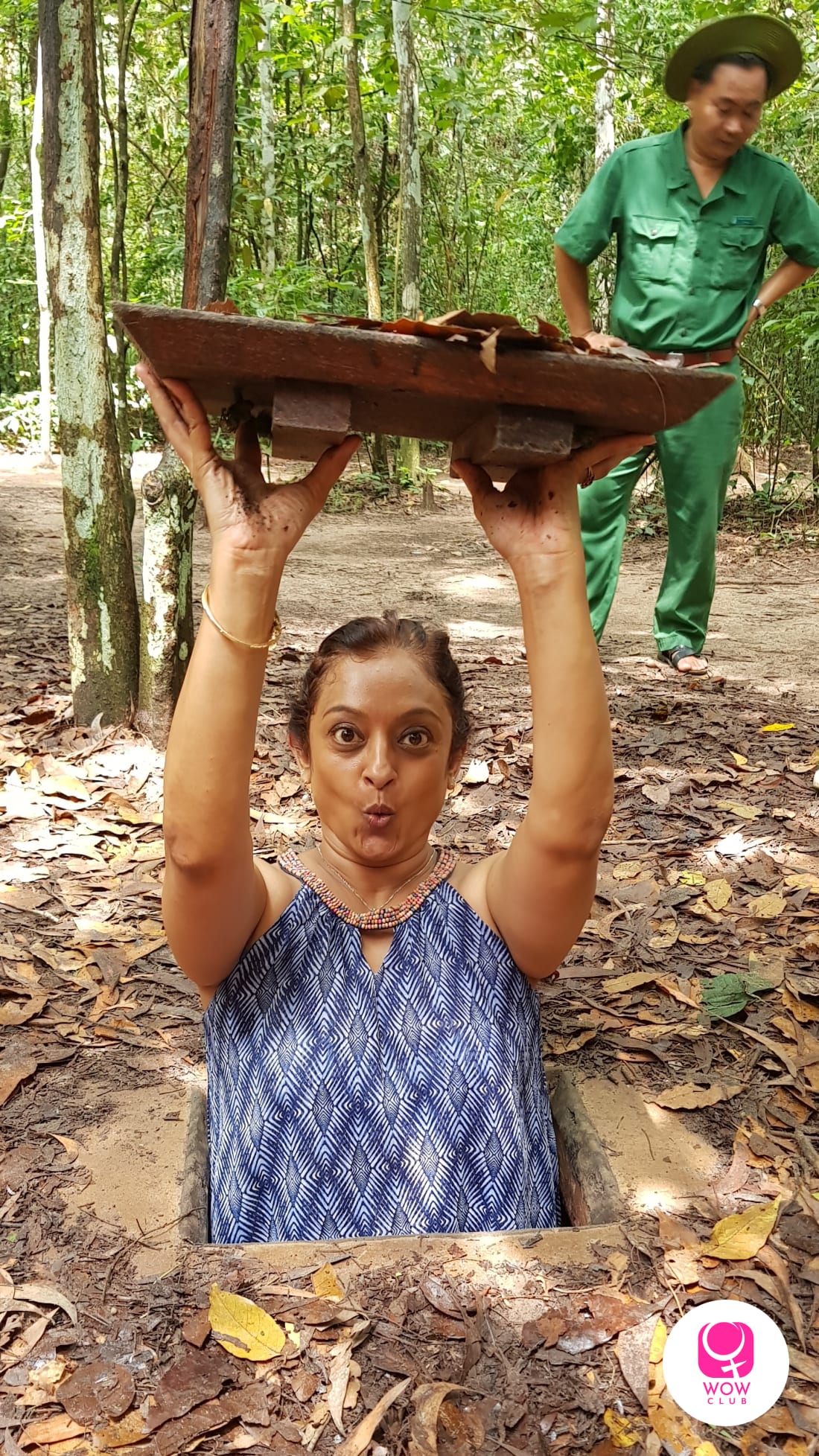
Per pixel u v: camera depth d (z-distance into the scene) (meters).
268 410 1.83
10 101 18.44
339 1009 2.04
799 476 11.38
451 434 1.93
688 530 5.89
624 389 1.69
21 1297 1.90
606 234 5.68
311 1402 1.71
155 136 14.45
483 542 10.48
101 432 4.39
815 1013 2.88
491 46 13.36
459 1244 1.97
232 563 1.80
